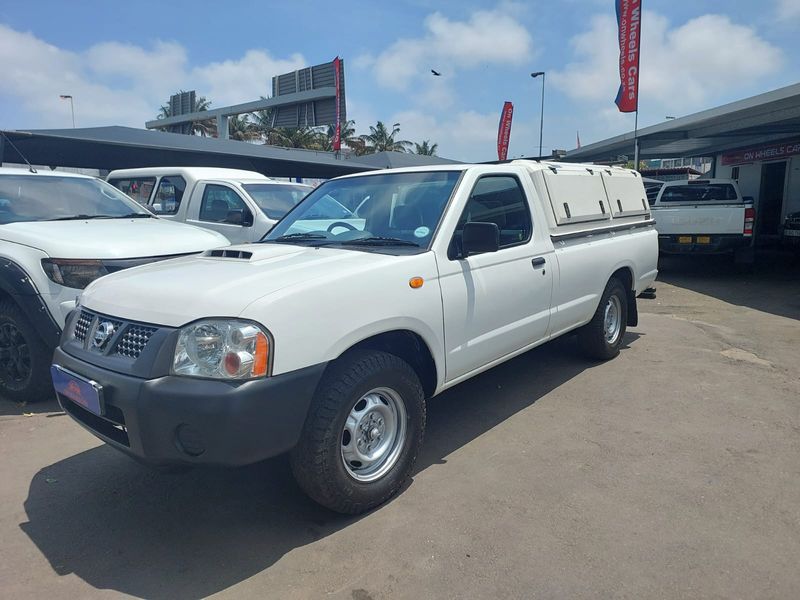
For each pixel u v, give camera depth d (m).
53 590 2.75
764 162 20.58
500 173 4.47
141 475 3.86
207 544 3.10
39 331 4.79
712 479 3.64
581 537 3.06
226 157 13.35
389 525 3.22
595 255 5.47
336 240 4.15
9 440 4.39
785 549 2.93
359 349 3.29
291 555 2.98
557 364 6.09
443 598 2.64
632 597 2.61
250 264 3.43
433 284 3.62
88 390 2.97
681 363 6.07
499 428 4.50
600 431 4.40
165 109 44.50
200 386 2.68
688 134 16.09
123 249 5.13
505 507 3.37
